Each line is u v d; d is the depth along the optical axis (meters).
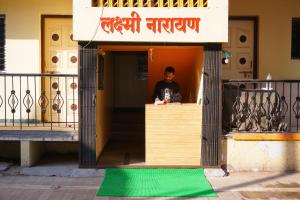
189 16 7.37
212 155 7.70
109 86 10.11
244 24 9.87
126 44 7.57
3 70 9.45
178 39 7.39
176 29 7.38
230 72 9.91
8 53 9.38
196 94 8.63
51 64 9.65
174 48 8.44
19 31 9.37
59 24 9.62
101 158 8.33
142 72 12.91
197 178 7.29
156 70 9.49
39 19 9.37
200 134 7.81
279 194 6.58
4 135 7.91
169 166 7.74
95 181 7.22
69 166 7.92
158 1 7.46
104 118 9.13
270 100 7.99
